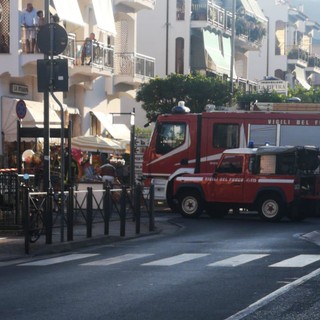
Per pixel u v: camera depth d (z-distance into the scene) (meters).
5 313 11.18
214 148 33.72
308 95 61.69
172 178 33.94
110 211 22.89
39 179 28.03
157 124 34.25
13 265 16.83
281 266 15.62
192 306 11.49
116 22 46.25
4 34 34.84
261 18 71.94
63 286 13.52
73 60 37.34
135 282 13.80
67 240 20.70
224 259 17.02
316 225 27.36
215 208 30.42
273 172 28.89
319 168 30.25
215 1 64.69
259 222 28.66
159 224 27.64
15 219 21.97
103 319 10.66
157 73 59.19
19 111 26.72
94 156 38.34
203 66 59.16
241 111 33.88
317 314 10.87
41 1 37.06
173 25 59.09
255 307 11.32
